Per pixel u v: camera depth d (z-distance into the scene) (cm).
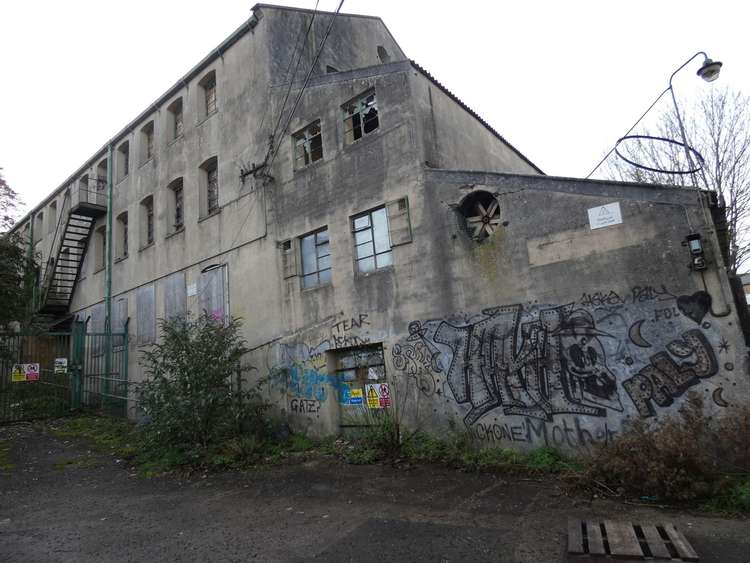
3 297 1548
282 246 1159
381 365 952
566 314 731
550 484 633
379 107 1006
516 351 771
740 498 506
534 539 470
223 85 1415
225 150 1364
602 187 719
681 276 647
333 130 1091
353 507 605
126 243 1822
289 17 1362
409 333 898
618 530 469
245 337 1205
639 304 673
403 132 960
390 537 498
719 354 612
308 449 959
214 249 1348
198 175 1448
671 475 535
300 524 556
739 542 436
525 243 781
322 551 473
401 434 860
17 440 1190
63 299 2075
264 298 1178
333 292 1032
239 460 893
